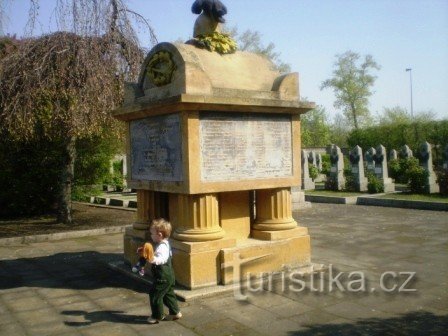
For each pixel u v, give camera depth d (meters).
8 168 14.23
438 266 6.98
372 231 10.53
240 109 6.01
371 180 19.59
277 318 4.83
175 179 5.96
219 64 6.34
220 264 5.87
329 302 5.31
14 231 11.60
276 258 6.34
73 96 11.62
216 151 5.89
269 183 6.36
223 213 6.39
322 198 18.08
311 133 56.97
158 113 6.16
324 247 8.66
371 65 52.53
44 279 6.84
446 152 17.86
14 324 4.91
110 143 15.51
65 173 12.80
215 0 6.57
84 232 11.09
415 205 14.85
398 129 33.28
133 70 12.75
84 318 5.03
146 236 6.84
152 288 4.84
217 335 4.42
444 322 4.62
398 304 5.21
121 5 12.53
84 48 11.50
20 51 12.02
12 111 11.23
